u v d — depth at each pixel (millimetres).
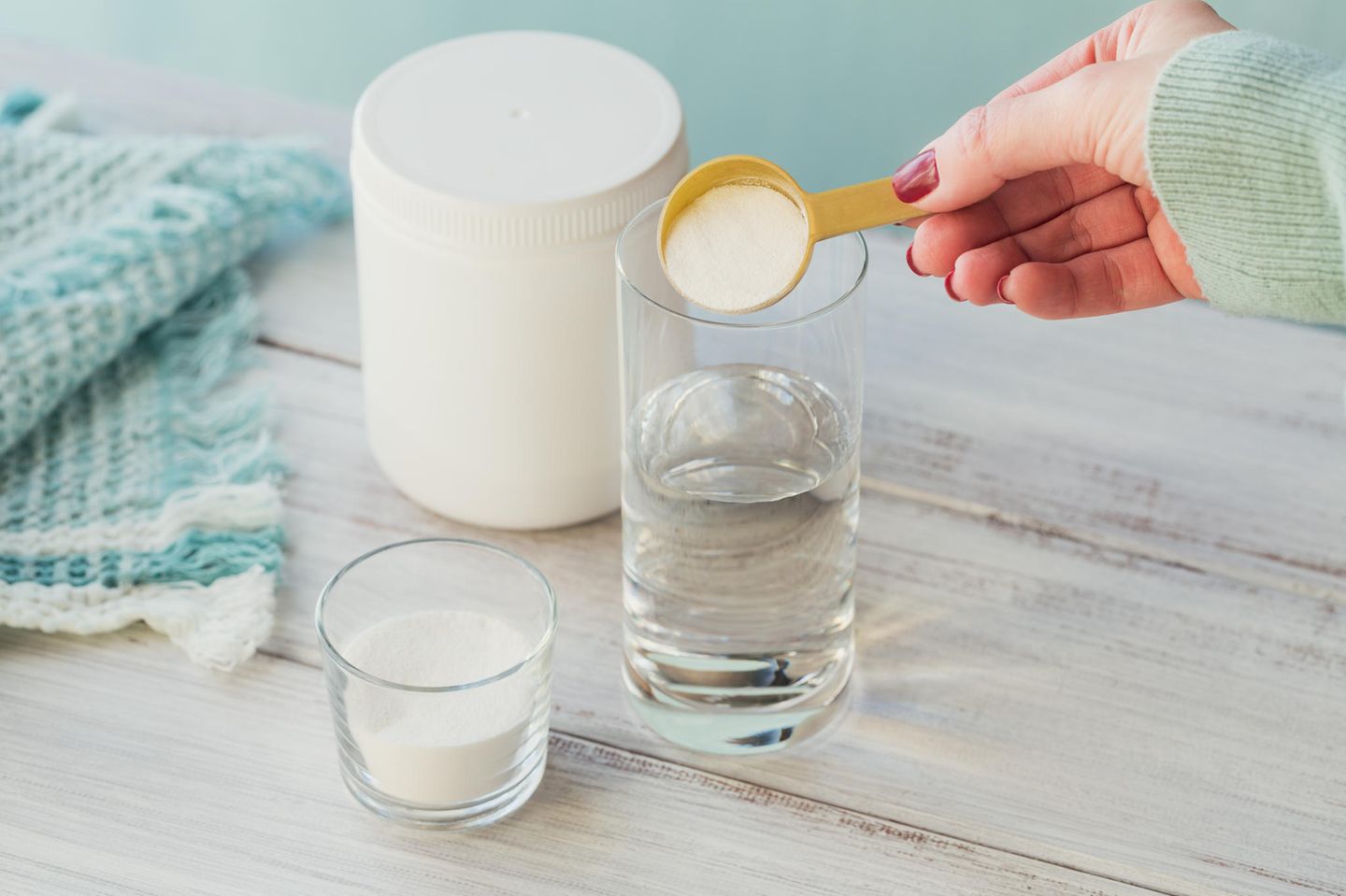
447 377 761
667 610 713
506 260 737
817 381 690
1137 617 778
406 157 750
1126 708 749
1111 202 733
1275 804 721
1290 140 656
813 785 724
